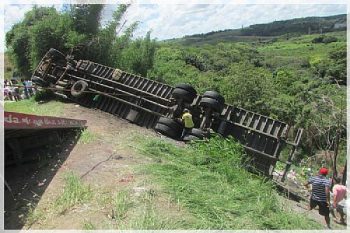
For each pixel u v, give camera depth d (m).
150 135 13.41
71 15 22.98
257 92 28.44
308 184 11.07
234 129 14.08
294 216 7.91
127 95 15.96
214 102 13.83
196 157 10.62
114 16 24.05
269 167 13.45
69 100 17.50
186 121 13.77
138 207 7.17
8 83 21.62
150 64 29.61
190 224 6.70
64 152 10.21
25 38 25.89
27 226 6.58
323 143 21.27
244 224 6.97
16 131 8.28
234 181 9.33
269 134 13.61
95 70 17.48
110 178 8.55
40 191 7.88
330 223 10.51
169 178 8.52
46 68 18.11
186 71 40.41
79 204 7.27
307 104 25.31
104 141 11.44
